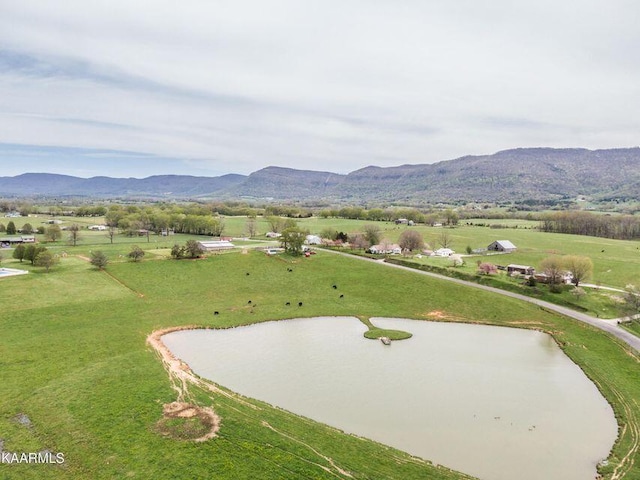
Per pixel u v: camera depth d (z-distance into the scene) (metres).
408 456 44.03
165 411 50.44
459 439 47.75
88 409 50.38
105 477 39.03
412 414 52.88
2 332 74.62
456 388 60.31
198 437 45.22
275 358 70.25
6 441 44.06
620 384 61.56
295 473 40.12
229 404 53.03
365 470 41.12
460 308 98.75
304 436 46.44
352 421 51.00
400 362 69.50
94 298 95.88
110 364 63.75
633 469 42.62
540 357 72.50
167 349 72.31
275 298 104.69
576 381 63.31
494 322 90.94
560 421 52.03
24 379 57.81
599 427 50.84
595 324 86.56
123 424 47.44
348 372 65.12
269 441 45.06
